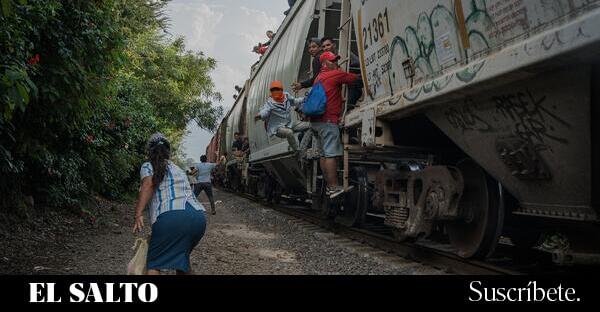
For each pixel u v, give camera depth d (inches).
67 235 286.4
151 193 147.8
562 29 121.6
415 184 236.8
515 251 240.2
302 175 397.7
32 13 216.2
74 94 259.0
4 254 224.1
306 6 392.2
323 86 271.1
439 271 214.4
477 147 186.2
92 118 350.3
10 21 191.8
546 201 167.9
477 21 156.3
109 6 296.8
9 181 265.9
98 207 410.6
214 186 1278.3
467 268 206.2
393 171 254.1
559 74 133.6
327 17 360.8
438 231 275.4
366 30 248.5
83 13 261.7
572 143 142.6
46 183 313.6
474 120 177.0
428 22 185.8
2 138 247.4
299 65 369.7
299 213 455.8
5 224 257.4
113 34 290.2
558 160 151.2
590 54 120.2
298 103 331.9
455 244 223.9
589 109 131.4
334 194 271.0
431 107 193.9
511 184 180.9
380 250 271.1
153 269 144.1
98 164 380.8
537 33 132.1
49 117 262.8
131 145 523.2
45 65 244.2
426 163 291.9
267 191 596.7
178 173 153.6
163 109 842.2
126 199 519.5
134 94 521.0
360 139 262.4
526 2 135.1
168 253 144.9
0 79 170.1
